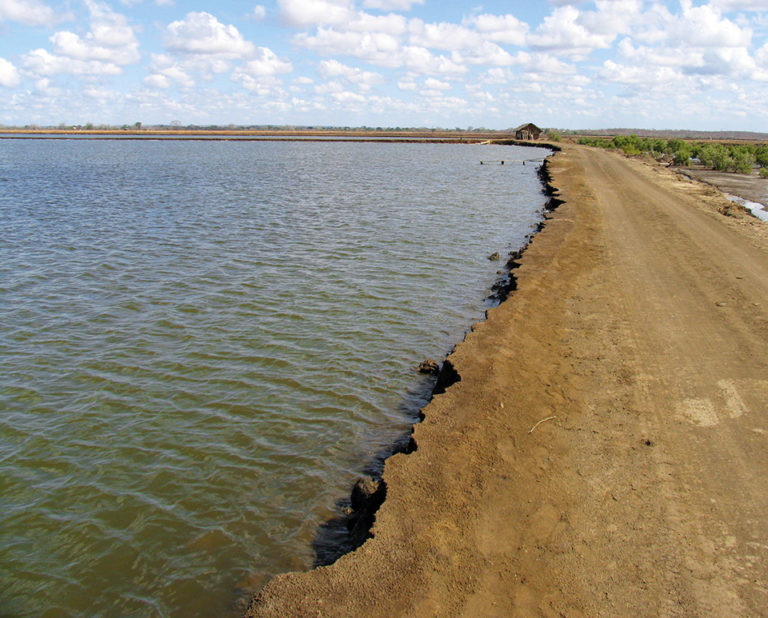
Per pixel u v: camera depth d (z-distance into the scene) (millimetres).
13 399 9602
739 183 41594
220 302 14414
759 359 9195
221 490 7355
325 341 12023
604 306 11992
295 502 7090
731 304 11984
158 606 5602
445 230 23984
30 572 6055
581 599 4660
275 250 19938
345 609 4609
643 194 30109
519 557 5129
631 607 4578
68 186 39656
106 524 6754
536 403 7895
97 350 11555
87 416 9109
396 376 10445
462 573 4945
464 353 9555
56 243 21000
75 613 5562
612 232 19828
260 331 12555
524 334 10414
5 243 20922
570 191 30828
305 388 9992
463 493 6016
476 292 15438
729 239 18703
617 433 7125
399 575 4949
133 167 57281
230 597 5664
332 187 39656
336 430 8703
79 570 6078
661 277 14141
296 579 4973
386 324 13023
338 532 6500
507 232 23828
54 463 7930
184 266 17766
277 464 7883
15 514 6918
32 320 13164
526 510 5746
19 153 82188
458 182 43750
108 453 8156
